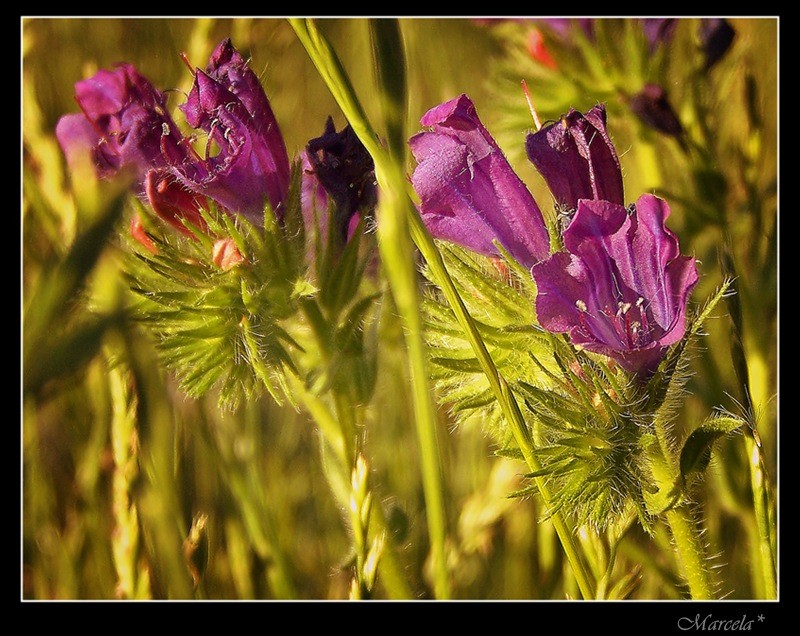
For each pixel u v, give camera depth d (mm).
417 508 448
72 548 436
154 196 427
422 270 420
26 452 439
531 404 406
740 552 449
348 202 426
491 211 417
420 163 417
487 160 417
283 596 439
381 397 450
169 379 438
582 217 399
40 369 342
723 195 463
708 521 451
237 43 483
